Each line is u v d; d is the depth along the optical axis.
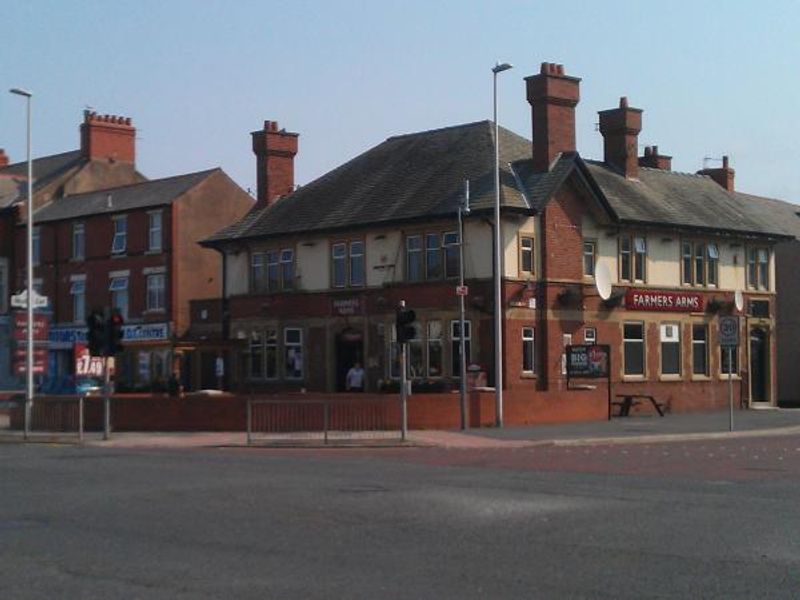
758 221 49.66
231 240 47.59
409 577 10.62
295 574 10.77
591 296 41.84
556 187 40.09
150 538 12.98
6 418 41.69
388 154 47.28
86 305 55.28
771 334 49.31
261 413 33.69
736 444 29.39
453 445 29.11
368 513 15.03
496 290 34.75
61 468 22.22
